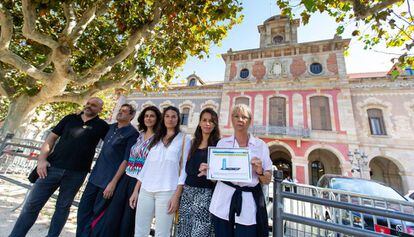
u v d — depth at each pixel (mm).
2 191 5348
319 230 3279
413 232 2986
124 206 2436
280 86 15969
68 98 6316
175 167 2338
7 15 4227
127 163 2668
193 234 1881
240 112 2061
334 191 3555
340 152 12945
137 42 5250
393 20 3422
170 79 6934
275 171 1947
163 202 2158
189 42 5988
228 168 1855
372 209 1423
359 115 13805
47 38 4148
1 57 4449
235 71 18156
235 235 1732
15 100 6797
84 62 6906
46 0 4000
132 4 5363
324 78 14805
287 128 14305
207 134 2305
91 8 4695
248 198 1812
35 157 4199
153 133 2709
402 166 12000
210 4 4859
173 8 5016
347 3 3762
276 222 1705
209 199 2029
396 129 12719
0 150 4547
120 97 21844
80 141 2848
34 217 2586
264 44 19672
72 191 2764
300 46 16234
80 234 2574
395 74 3957
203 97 18734
